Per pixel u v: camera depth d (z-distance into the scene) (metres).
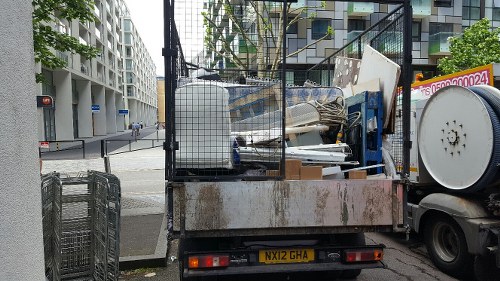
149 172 15.41
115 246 3.88
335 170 3.77
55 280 4.09
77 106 40.88
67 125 33.94
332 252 3.60
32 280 2.04
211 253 3.41
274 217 3.33
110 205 4.09
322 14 25.84
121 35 75.88
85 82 41.00
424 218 5.16
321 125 4.44
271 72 5.15
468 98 4.38
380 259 3.64
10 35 1.85
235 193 3.29
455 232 4.59
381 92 4.18
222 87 3.53
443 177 4.81
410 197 5.92
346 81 5.54
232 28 6.55
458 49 19.67
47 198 4.09
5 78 1.79
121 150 25.34
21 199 1.94
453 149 4.62
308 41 25.78
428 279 4.62
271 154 3.78
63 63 7.72
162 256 5.00
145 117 112.94
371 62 4.54
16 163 1.89
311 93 5.01
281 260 3.53
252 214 3.31
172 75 3.34
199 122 3.48
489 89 4.46
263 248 3.54
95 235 4.32
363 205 3.47
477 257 4.42
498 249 4.05
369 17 27.17
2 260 1.74
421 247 5.94
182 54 3.89
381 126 4.10
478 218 4.32
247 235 3.34
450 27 29.70
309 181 3.39
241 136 3.92
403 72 3.85
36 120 2.16
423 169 5.48
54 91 33.41
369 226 3.50
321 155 3.90
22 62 1.98
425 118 5.09
